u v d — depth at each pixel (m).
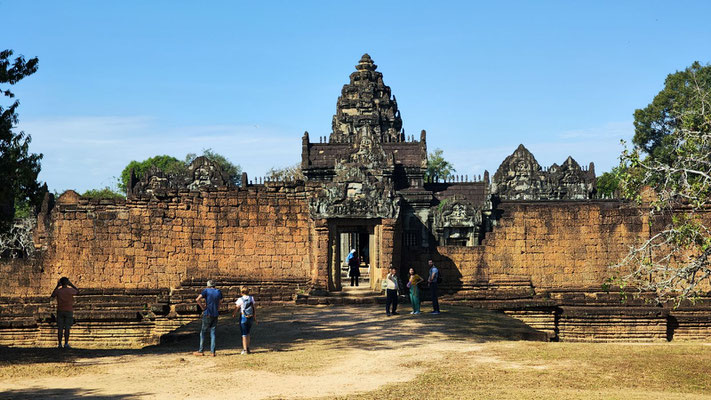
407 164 63.38
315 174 63.78
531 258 43.38
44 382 21.61
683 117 28.62
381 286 41.41
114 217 45.28
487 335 30.00
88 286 45.06
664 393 19.06
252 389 20.23
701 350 25.97
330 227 42.00
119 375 22.58
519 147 73.50
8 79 28.94
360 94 88.56
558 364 22.86
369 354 25.50
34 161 29.72
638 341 37.84
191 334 31.89
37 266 45.19
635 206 42.38
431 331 30.33
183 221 44.66
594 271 42.81
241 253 44.25
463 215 53.81
